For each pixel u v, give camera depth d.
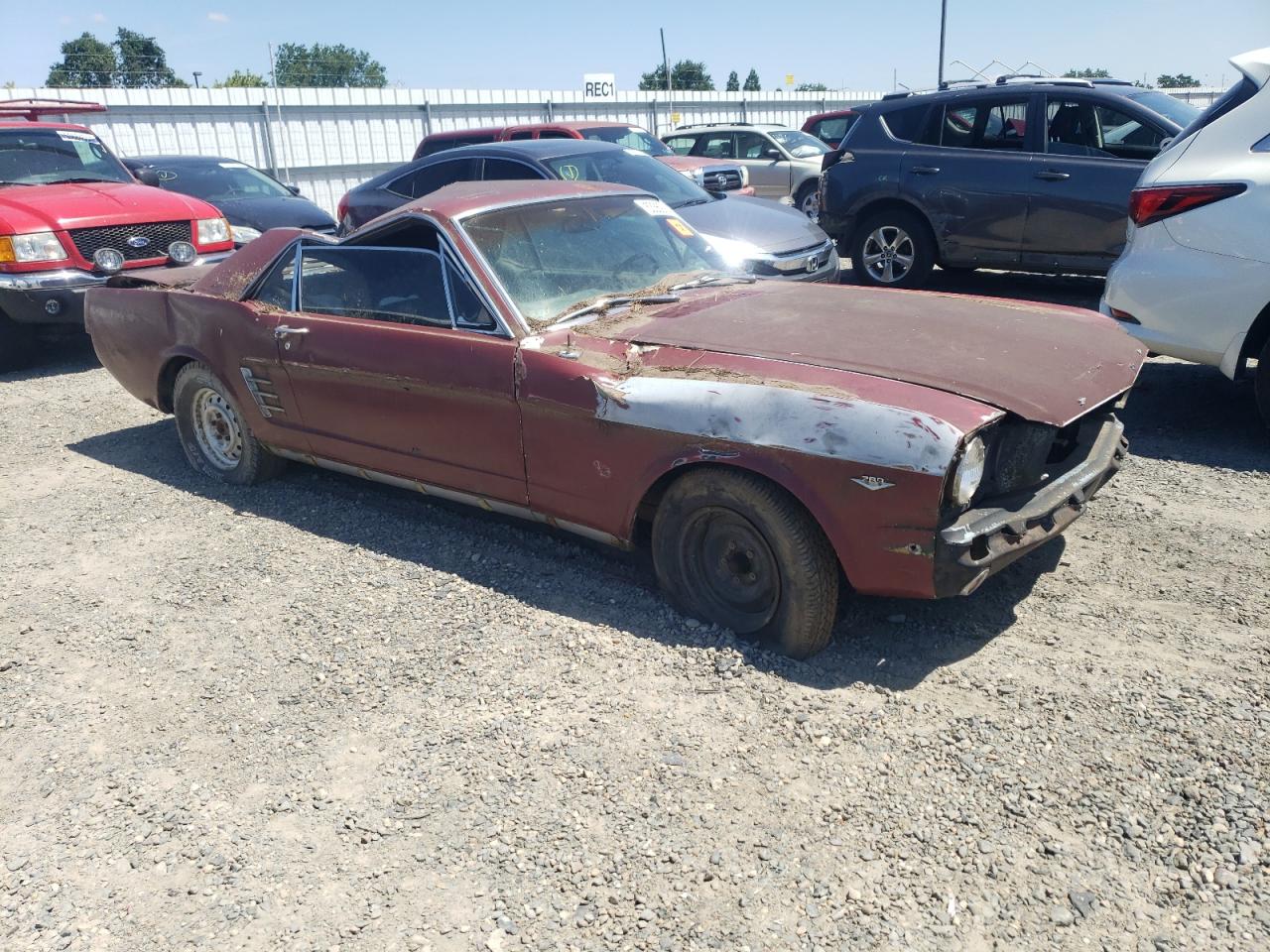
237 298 4.95
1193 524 4.26
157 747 3.14
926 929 2.27
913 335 3.58
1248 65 4.97
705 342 3.61
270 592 4.12
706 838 2.58
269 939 2.37
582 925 2.34
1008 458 3.15
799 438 3.08
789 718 3.05
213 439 5.48
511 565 4.22
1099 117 8.42
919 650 3.41
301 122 20.56
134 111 18.33
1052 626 3.51
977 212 8.98
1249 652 3.25
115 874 2.62
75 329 8.57
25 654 3.75
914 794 2.69
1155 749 2.80
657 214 4.88
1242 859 2.39
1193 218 4.94
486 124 23.67
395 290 4.30
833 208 9.97
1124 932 2.22
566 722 3.10
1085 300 9.20
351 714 3.22
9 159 9.14
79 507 5.26
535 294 4.04
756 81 42.59
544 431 3.74
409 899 2.46
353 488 5.29
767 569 3.35
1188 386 6.31
